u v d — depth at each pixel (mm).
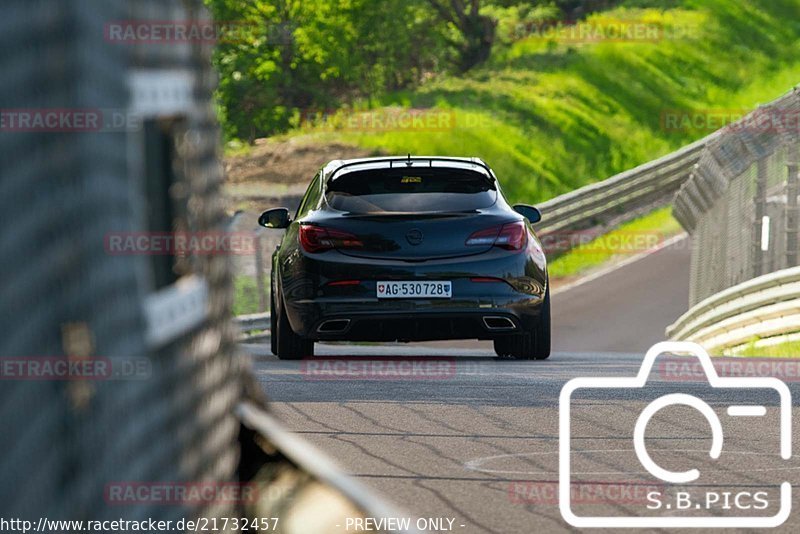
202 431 7645
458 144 160000
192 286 7516
